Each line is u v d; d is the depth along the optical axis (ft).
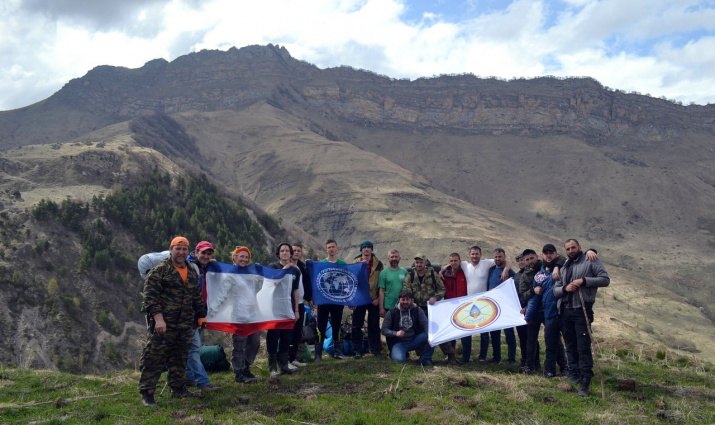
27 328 265.34
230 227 415.03
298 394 29.68
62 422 24.35
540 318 36.83
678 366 41.57
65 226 351.87
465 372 35.58
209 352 37.24
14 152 539.70
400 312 40.32
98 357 268.82
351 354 44.50
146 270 31.07
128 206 401.08
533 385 32.19
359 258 44.60
